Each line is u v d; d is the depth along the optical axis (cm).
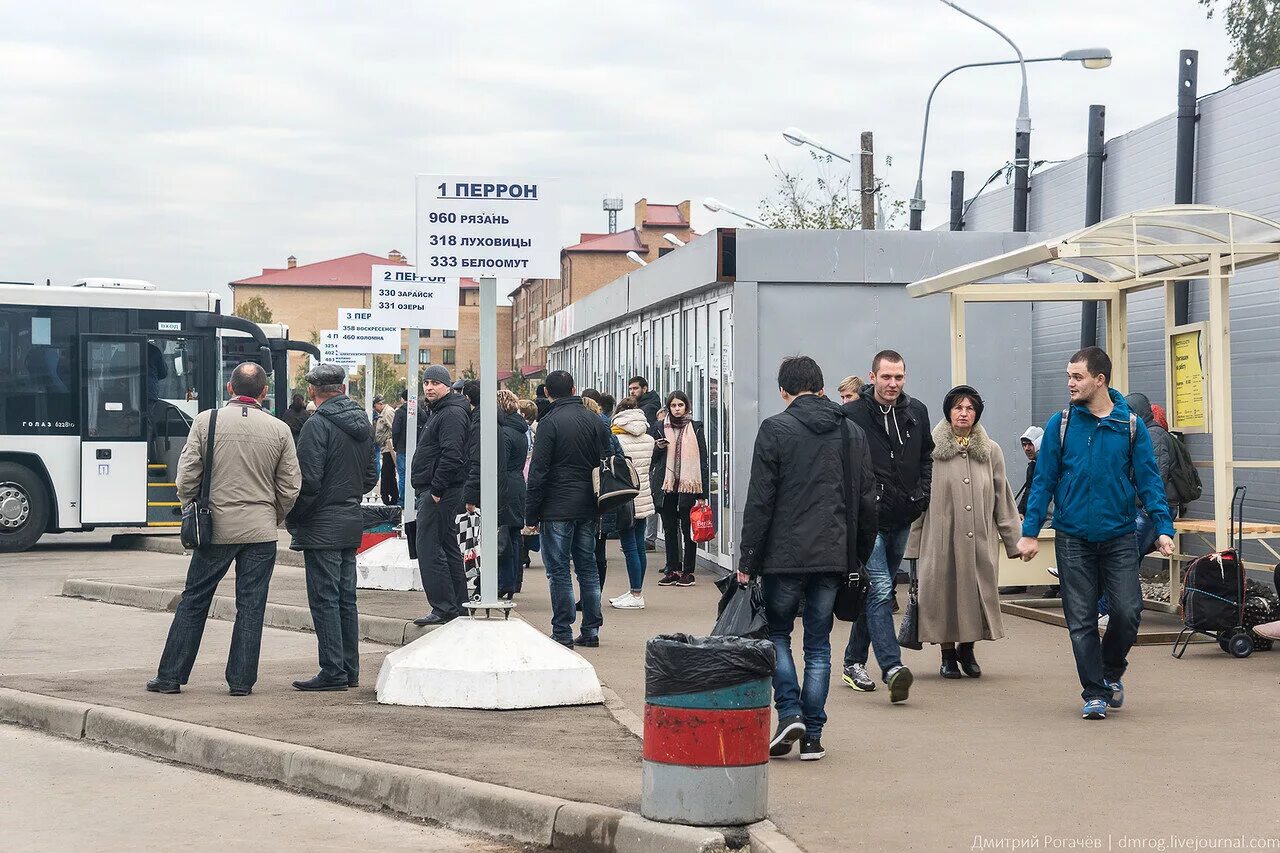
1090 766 749
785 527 775
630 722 888
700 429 1741
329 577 1017
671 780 637
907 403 978
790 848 596
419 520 1291
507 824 682
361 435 1033
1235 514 1505
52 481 2195
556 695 948
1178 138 1630
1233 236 1223
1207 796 680
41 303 2203
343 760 765
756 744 641
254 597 991
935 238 1794
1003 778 723
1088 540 901
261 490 988
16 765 830
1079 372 912
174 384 2261
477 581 1254
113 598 1603
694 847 612
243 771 808
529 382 8400
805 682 782
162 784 787
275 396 3100
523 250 992
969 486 1054
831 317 1791
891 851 592
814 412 786
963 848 595
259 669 1116
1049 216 2052
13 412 2181
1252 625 1139
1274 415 1443
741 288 1780
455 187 986
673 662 639
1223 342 1214
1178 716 892
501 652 954
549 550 1211
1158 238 1305
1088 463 898
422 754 789
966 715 907
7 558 2120
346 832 689
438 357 13000
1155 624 1295
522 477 1433
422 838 680
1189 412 1383
